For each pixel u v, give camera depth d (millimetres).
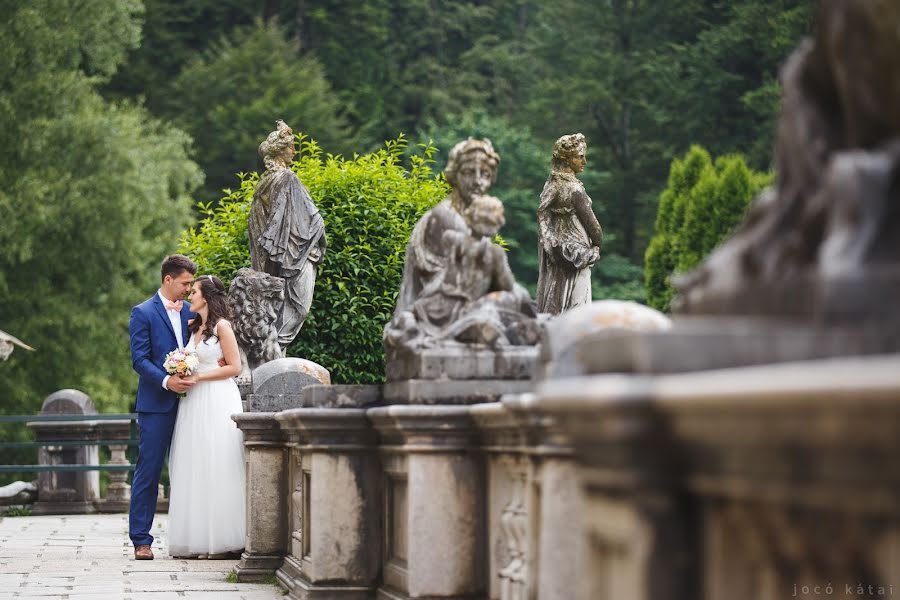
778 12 42281
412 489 7348
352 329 17281
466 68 50531
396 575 7961
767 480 2902
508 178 43656
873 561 2789
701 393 2898
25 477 35438
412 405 7371
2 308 33156
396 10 50969
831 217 3412
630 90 45125
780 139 4062
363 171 17688
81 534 15094
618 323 5336
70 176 32188
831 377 2535
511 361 7480
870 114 3705
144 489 12328
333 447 8461
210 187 41844
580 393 3270
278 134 16000
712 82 42750
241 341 14477
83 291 33812
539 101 46500
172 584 10453
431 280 7922
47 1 33375
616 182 44875
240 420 11086
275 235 15656
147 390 12422
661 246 35750
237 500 12375
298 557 9977
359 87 47562
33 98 32656
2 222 31156
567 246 14867
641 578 3219
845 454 2639
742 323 3576
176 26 46906
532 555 6031
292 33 48781
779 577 3111
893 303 3232
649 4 46625
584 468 3537
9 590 9969
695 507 3242
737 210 34219
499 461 7012
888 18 3572
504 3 53562
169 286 12703
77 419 18562
